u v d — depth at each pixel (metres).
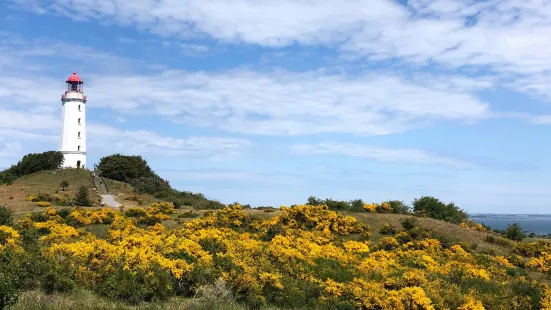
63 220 34.31
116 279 14.78
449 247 32.50
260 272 17.11
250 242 22.66
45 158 81.00
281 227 32.41
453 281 21.02
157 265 15.75
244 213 36.94
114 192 69.88
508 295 19.12
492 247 35.56
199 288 15.46
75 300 13.42
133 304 14.09
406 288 16.84
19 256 15.16
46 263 14.77
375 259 24.38
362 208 44.38
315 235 32.00
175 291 15.63
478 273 22.61
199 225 33.00
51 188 67.81
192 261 17.14
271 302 16.03
